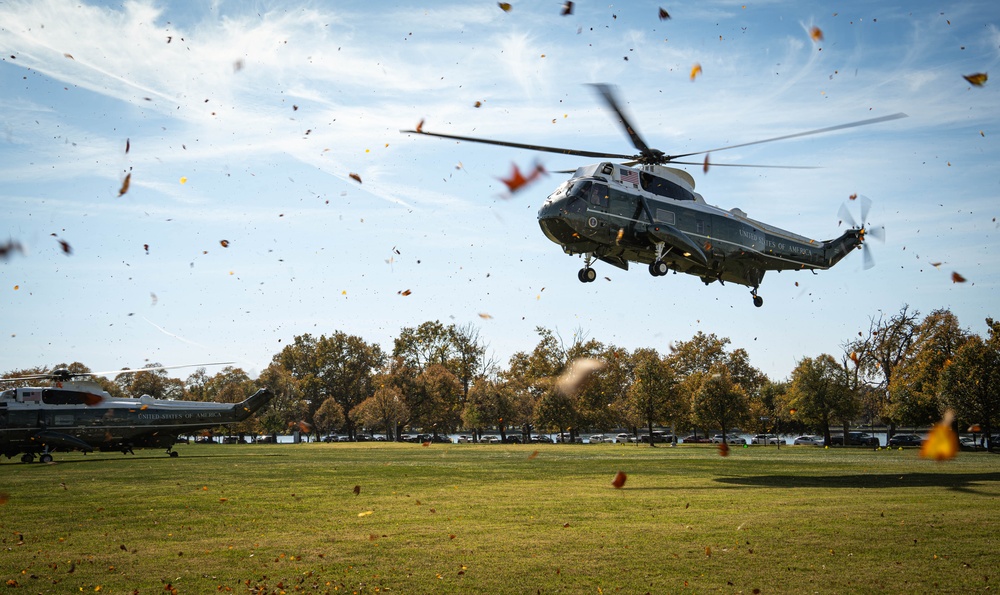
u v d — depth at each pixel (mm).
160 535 12117
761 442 77125
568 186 25688
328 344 115500
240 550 10797
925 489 18578
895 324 71500
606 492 18328
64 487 19266
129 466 30016
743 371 95188
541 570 9438
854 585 8594
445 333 101312
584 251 26625
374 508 15266
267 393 45750
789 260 31359
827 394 66125
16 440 36500
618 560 9922
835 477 22688
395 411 89812
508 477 22906
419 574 9289
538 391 89125
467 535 11844
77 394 38562
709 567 9492
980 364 52406
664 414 73312
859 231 34188
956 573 9070
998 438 62312
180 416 42500
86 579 9164
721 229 28562
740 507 14977
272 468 27750
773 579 8891
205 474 24641
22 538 11844
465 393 99812
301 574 9336
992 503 15242
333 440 100250
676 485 20188
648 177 27141
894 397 61719
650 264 27828
